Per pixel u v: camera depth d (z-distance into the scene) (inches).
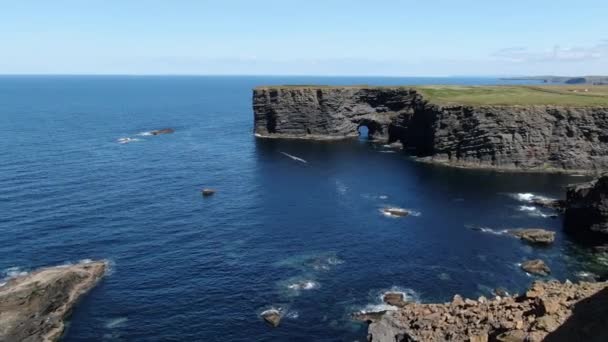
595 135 4532.5
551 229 3031.5
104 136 6609.3
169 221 3139.8
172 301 2151.8
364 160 5088.6
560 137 4616.1
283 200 3624.5
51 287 2084.2
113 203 3486.7
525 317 1364.4
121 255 2608.3
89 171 4446.4
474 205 3518.7
